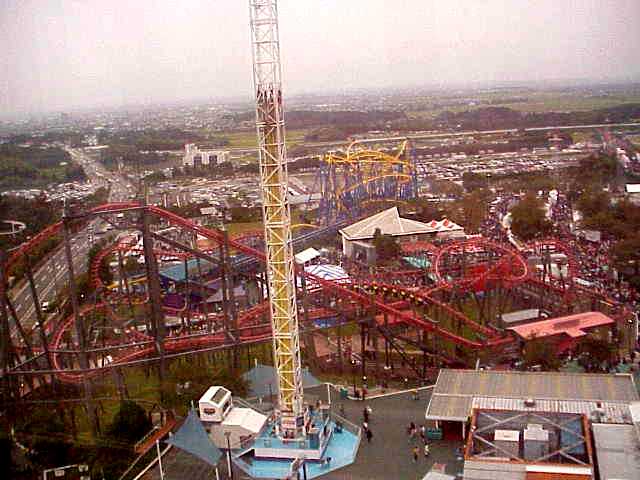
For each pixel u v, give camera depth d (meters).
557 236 181.38
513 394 79.62
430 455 74.25
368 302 106.44
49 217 186.88
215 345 105.31
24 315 149.00
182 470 74.31
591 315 110.00
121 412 82.19
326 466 73.94
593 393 78.25
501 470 62.31
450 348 110.69
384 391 93.50
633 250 144.75
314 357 108.31
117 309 143.12
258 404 89.81
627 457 63.03
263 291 147.12
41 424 83.94
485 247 151.25
